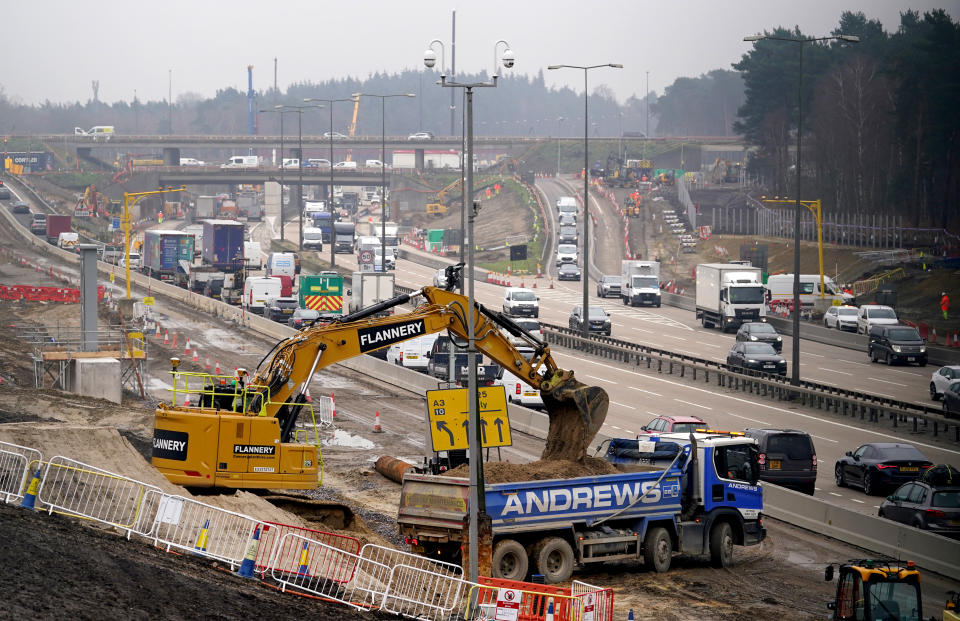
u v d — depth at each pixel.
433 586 42.72
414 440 80.44
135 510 40.94
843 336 139.62
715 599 45.44
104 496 41.50
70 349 96.69
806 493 66.50
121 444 48.06
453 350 84.75
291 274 170.75
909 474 66.31
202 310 157.50
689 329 152.12
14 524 33.69
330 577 39.84
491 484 46.03
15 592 27.56
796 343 98.75
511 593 37.75
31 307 150.75
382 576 42.22
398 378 105.25
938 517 54.25
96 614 27.58
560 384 52.69
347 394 99.31
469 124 43.75
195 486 46.94
